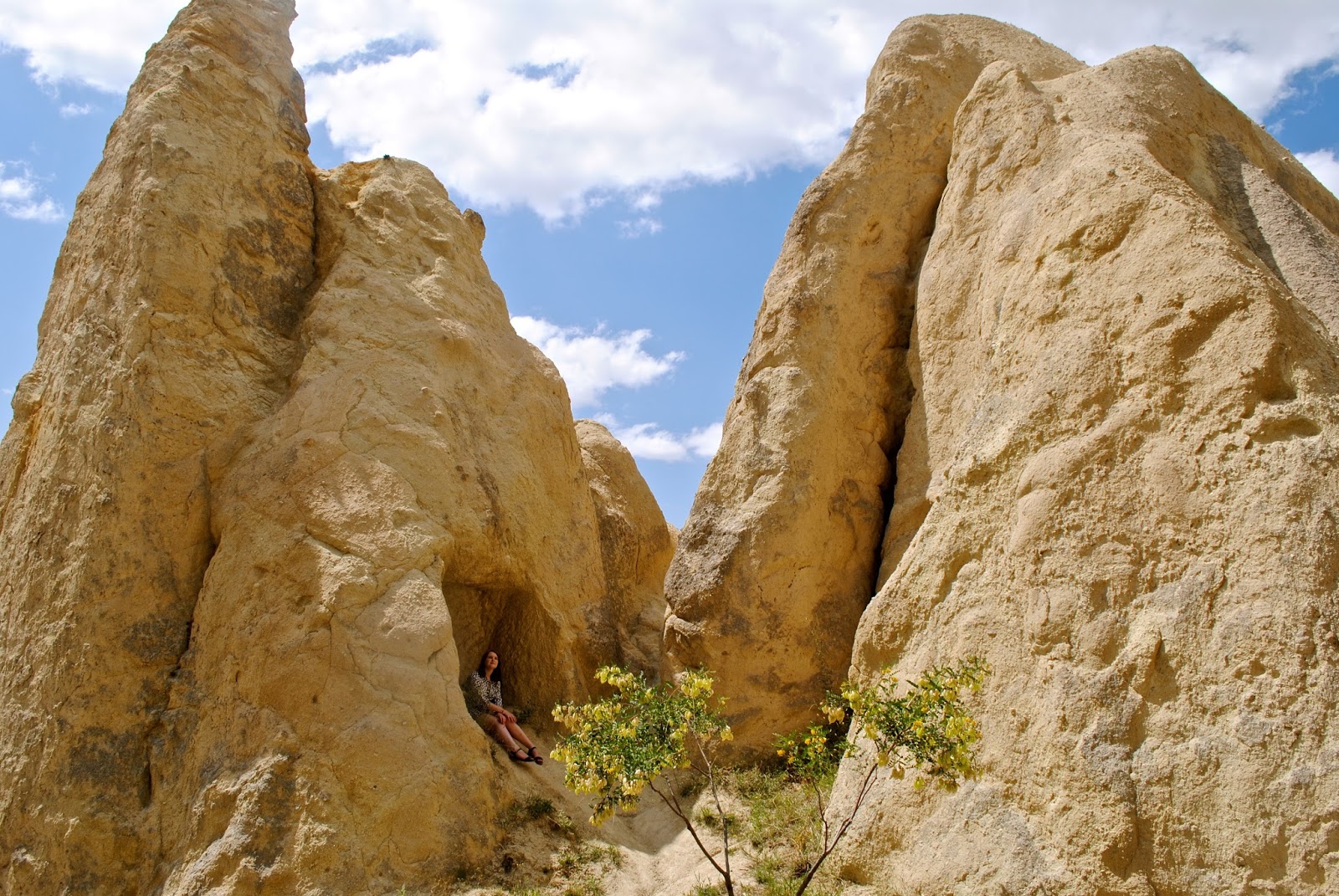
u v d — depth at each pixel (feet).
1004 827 21.47
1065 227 26.25
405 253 36.60
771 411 33.78
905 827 23.32
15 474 33.12
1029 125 31.14
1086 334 24.38
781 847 26.22
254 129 34.96
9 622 29.55
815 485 32.81
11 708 28.30
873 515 33.45
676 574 33.58
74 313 32.78
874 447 33.99
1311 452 20.21
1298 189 33.88
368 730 26.23
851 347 34.68
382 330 33.65
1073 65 40.01
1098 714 20.77
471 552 32.30
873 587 33.04
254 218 33.83
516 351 38.52
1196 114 31.81
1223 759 18.99
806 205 36.60
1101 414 23.40
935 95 37.86
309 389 30.94
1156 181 25.17
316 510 28.86
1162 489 21.67
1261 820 18.20
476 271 39.04
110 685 27.53
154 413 29.45
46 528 29.45
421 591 28.71
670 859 28.17
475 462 33.86
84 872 25.95
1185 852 18.95
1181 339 22.61
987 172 32.17
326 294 33.65
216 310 31.76
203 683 27.76
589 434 45.65
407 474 30.89
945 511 26.00
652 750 21.36
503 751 30.68
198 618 28.48
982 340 29.14
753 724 31.27
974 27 40.57
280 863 24.73
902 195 36.58
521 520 34.76
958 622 24.34
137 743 27.37
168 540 29.04
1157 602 21.08
